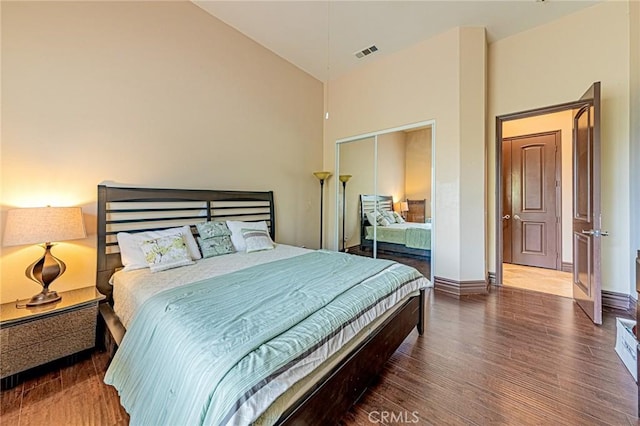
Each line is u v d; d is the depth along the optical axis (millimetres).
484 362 1984
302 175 4621
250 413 921
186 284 1959
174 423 1042
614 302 2953
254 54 3781
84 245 2391
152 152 2814
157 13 2822
